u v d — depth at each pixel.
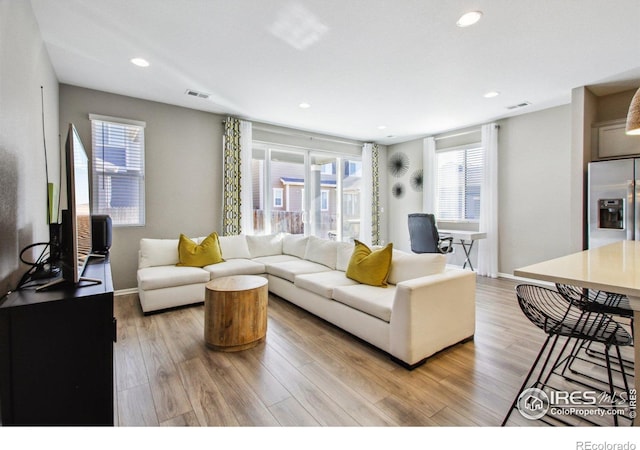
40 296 1.35
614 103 3.83
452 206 5.89
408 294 2.16
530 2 2.15
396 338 2.24
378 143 6.91
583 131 3.62
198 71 3.24
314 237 4.43
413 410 1.74
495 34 2.54
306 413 1.72
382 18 2.33
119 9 2.22
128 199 4.03
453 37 2.59
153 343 2.60
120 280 3.99
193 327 2.95
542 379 2.06
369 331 2.49
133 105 4.00
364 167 6.65
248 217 4.93
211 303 2.49
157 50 2.81
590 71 3.24
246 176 4.89
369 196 6.68
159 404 1.79
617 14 2.27
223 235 4.75
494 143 5.04
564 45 2.72
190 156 4.48
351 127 5.54
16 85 1.75
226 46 2.73
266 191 5.46
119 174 3.95
